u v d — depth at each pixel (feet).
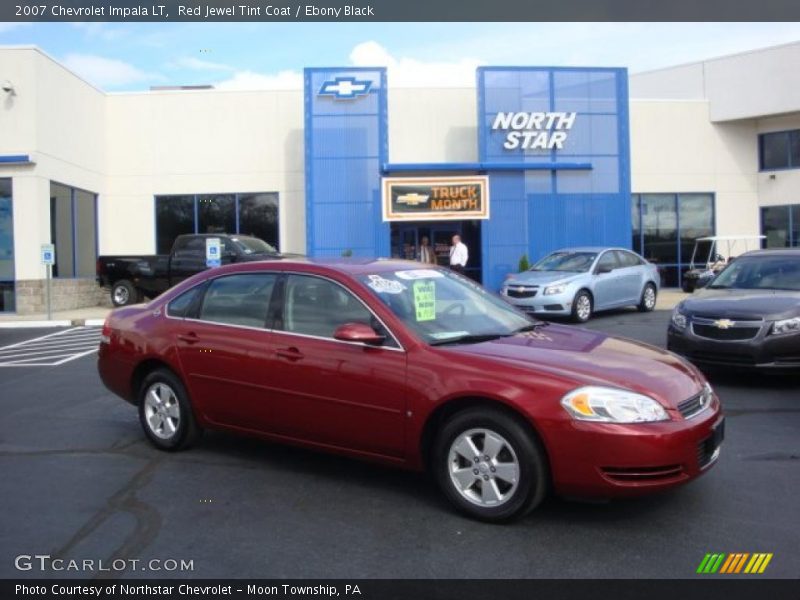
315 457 19.80
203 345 19.12
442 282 19.06
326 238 72.79
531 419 14.26
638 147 84.43
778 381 28.99
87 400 27.78
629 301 55.01
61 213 68.90
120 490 17.39
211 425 19.40
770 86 81.66
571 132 74.13
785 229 84.53
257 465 19.13
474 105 78.69
